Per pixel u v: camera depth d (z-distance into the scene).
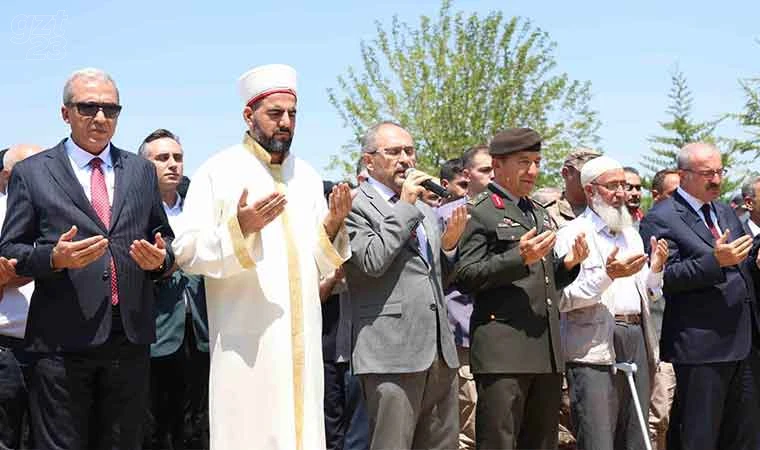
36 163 5.62
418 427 6.44
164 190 7.77
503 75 31.92
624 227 7.49
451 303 7.96
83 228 5.54
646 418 7.48
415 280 6.31
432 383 6.38
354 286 6.38
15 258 5.39
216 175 5.91
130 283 5.58
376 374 6.22
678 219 7.70
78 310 5.45
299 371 5.73
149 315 5.68
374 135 6.62
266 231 5.81
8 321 6.30
